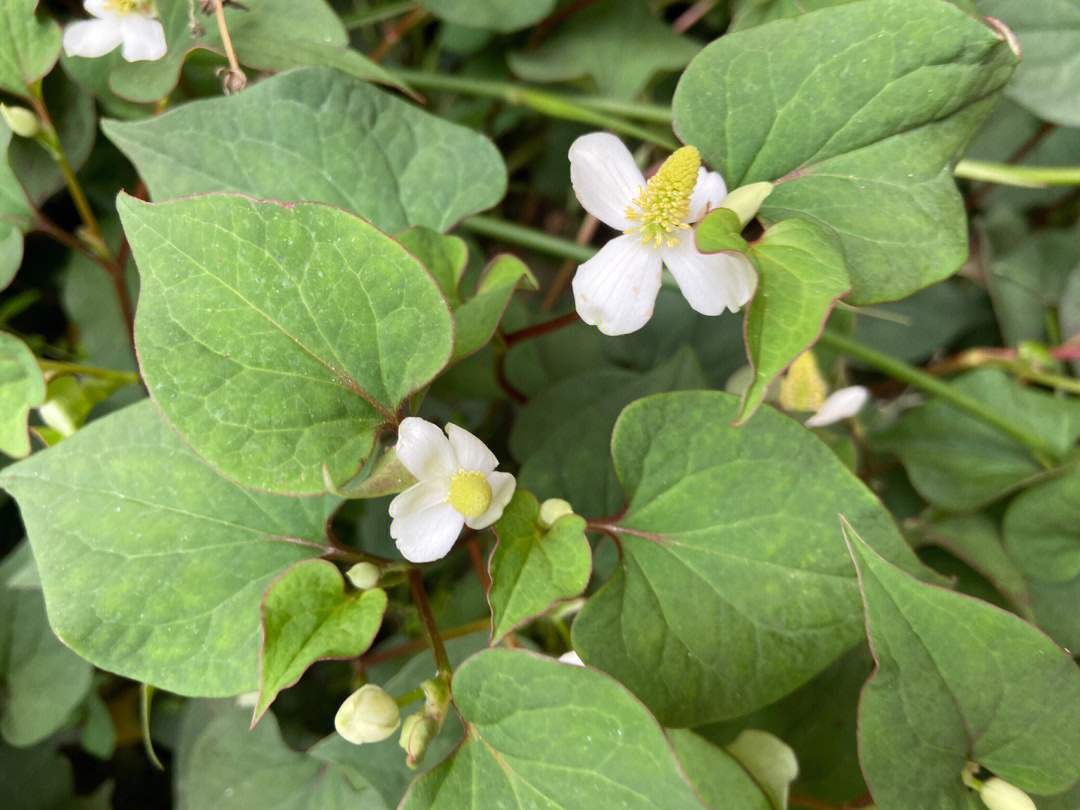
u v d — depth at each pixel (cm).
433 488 13
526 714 13
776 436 15
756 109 15
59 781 20
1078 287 23
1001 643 13
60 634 14
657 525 15
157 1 17
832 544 15
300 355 13
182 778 19
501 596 13
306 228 13
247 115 17
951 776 13
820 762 18
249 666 14
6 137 17
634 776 12
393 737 16
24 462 14
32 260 23
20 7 17
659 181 14
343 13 25
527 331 19
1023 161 25
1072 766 13
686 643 14
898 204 15
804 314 12
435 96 26
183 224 13
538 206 29
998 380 22
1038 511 19
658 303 25
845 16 14
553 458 19
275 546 15
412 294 13
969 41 14
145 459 14
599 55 23
